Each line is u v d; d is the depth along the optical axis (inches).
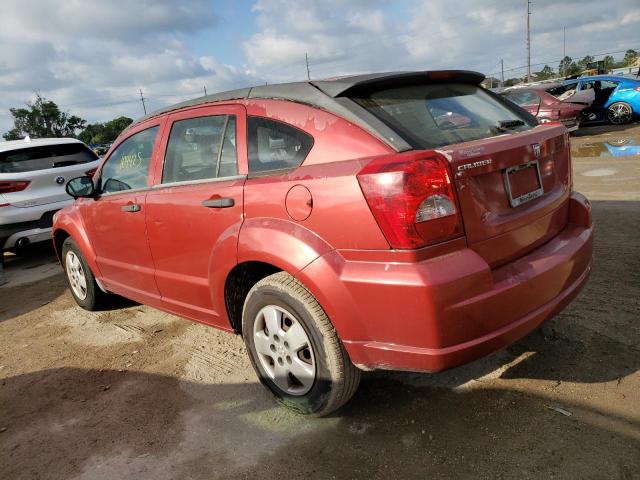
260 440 101.6
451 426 98.4
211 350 144.0
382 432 99.2
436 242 82.7
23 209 259.8
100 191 158.6
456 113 103.5
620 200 248.1
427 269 81.1
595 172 331.9
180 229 123.2
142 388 127.4
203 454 99.7
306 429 103.2
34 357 154.1
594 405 98.9
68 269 189.0
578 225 112.3
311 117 98.6
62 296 211.2
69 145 292.7
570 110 519.8
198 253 120.3
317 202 91.0
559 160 110.5
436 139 91.9
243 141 110.7
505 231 92.0
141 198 136.2
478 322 84.4
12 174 260.2
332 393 97.2
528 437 92.7
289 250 94.4
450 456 90.7
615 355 114.1
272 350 106.8
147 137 141.2
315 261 91.0
